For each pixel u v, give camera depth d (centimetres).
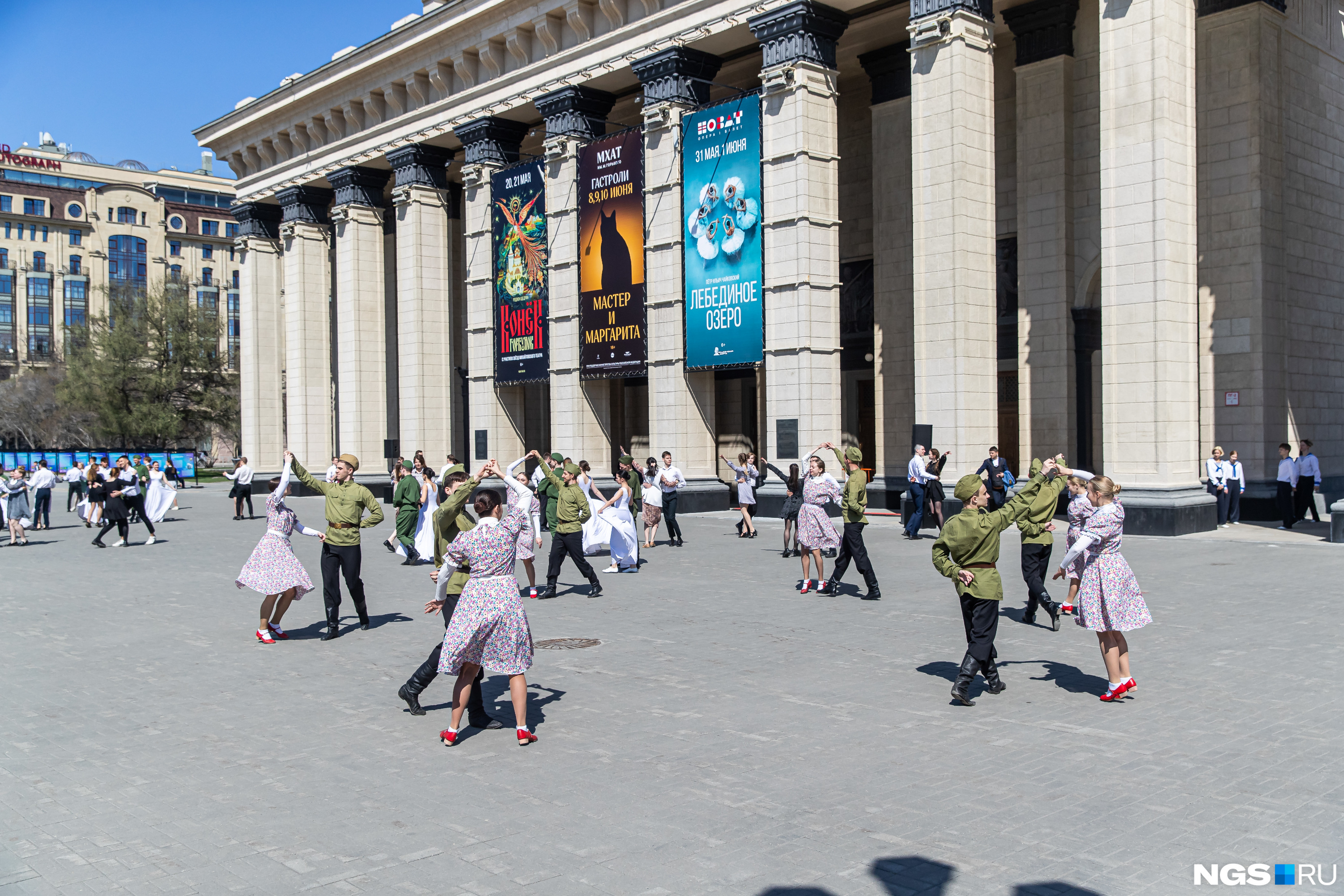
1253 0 2312
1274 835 562
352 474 1301
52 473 3198
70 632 1333
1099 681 930
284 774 720
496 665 776
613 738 788
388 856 564
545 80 3353
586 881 525
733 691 924
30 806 662
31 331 10956
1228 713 806
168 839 598
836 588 1473
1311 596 1320
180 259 11825
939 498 2228
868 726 802
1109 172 2161
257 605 1533
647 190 3019
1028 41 2614
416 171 3875
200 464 9656
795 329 2667
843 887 511
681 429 2956
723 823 602
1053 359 2581
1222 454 2234
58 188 11169
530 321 3453
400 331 3956
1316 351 2519
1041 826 584
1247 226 2334
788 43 2652
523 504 1093
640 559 1992
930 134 2425
